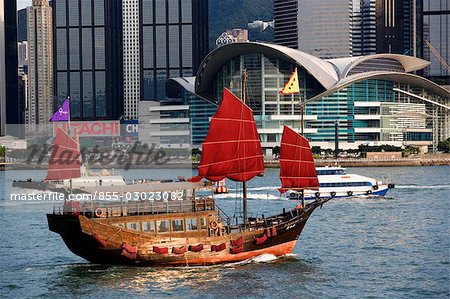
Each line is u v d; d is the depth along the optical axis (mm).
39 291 127062
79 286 128750
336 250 160750
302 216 150000
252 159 151625
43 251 162375
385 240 174125
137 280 131625
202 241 139000
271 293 125125
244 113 150500
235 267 140875
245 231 143500
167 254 136875
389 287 129875
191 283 130125
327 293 125938
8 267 144500
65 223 135375
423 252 159125
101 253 135875
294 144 168125
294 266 143000
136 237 135625
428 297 124312
